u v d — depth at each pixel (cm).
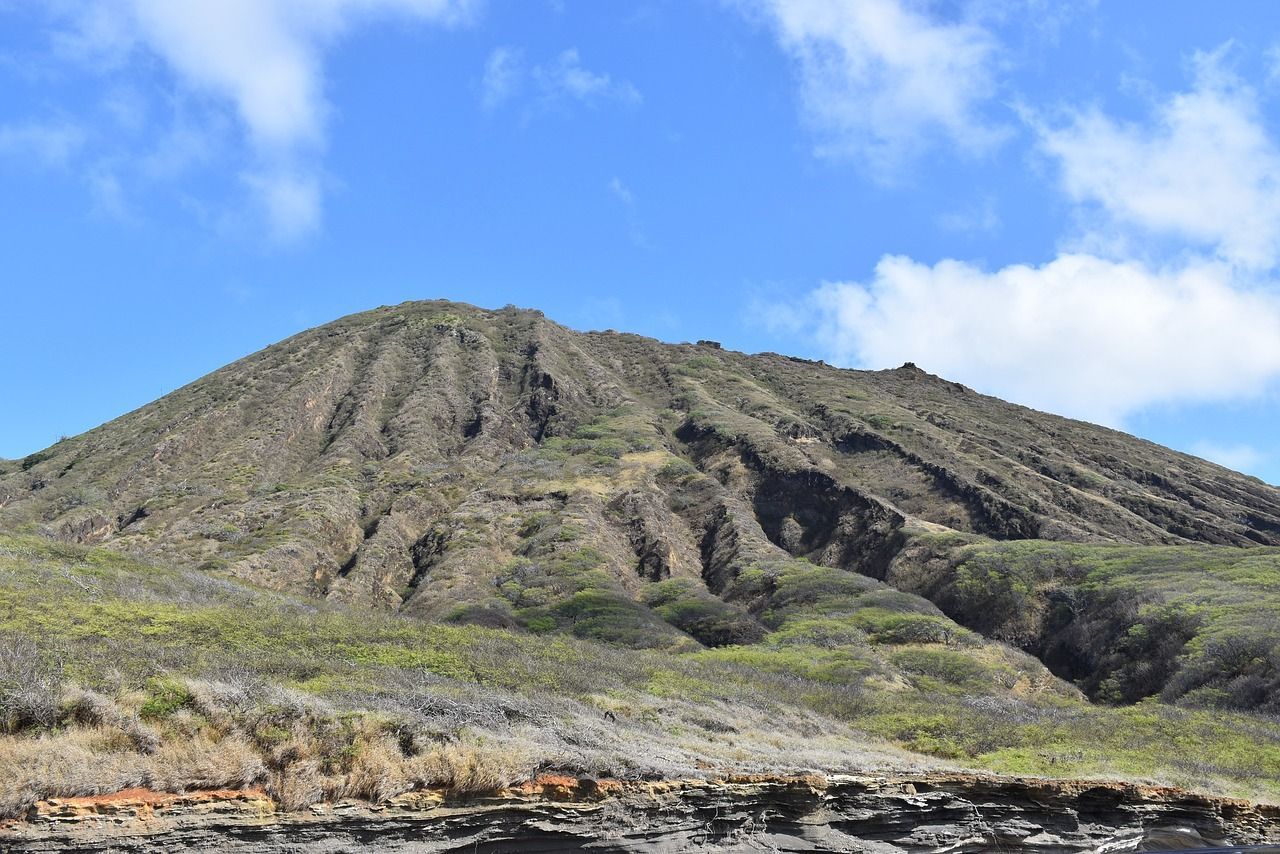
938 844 2002
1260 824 2361
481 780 1598
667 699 2728
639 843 1689
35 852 1227
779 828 1878
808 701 3416
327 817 1453
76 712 1445
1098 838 2173
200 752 1433
